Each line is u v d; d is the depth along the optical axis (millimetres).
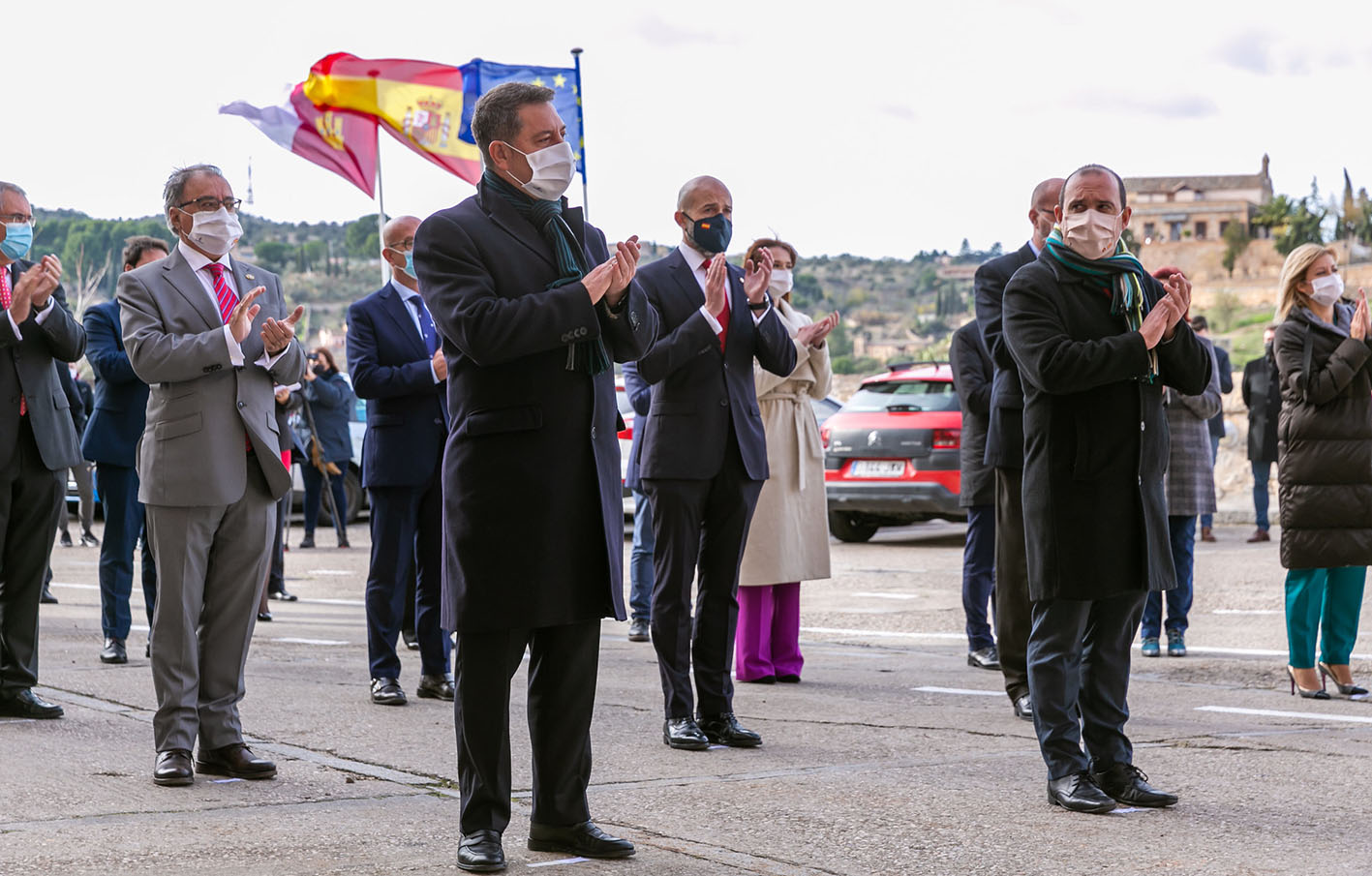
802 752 5383
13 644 5773
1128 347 4312
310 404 15102
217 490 4762
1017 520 6160
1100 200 4508
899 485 14383
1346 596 6754
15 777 4715
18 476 5738
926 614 10070
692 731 5441
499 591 3740
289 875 3631
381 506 6410
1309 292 6875
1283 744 5527
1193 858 3900
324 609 10500
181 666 4746
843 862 3838
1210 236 128000
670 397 5602
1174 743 5547
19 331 5746
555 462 3770
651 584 9008
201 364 4730
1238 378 25422
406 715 6043
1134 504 4449
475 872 3688
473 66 14844
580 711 3926
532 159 3820
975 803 4516
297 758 5148
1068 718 4512
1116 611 4531
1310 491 6672
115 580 7469
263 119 15133
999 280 6125
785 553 6980
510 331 3619
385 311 6539
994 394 6207
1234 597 10508
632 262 3740
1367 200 112000
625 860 3859
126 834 4000
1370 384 6738
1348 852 3975
